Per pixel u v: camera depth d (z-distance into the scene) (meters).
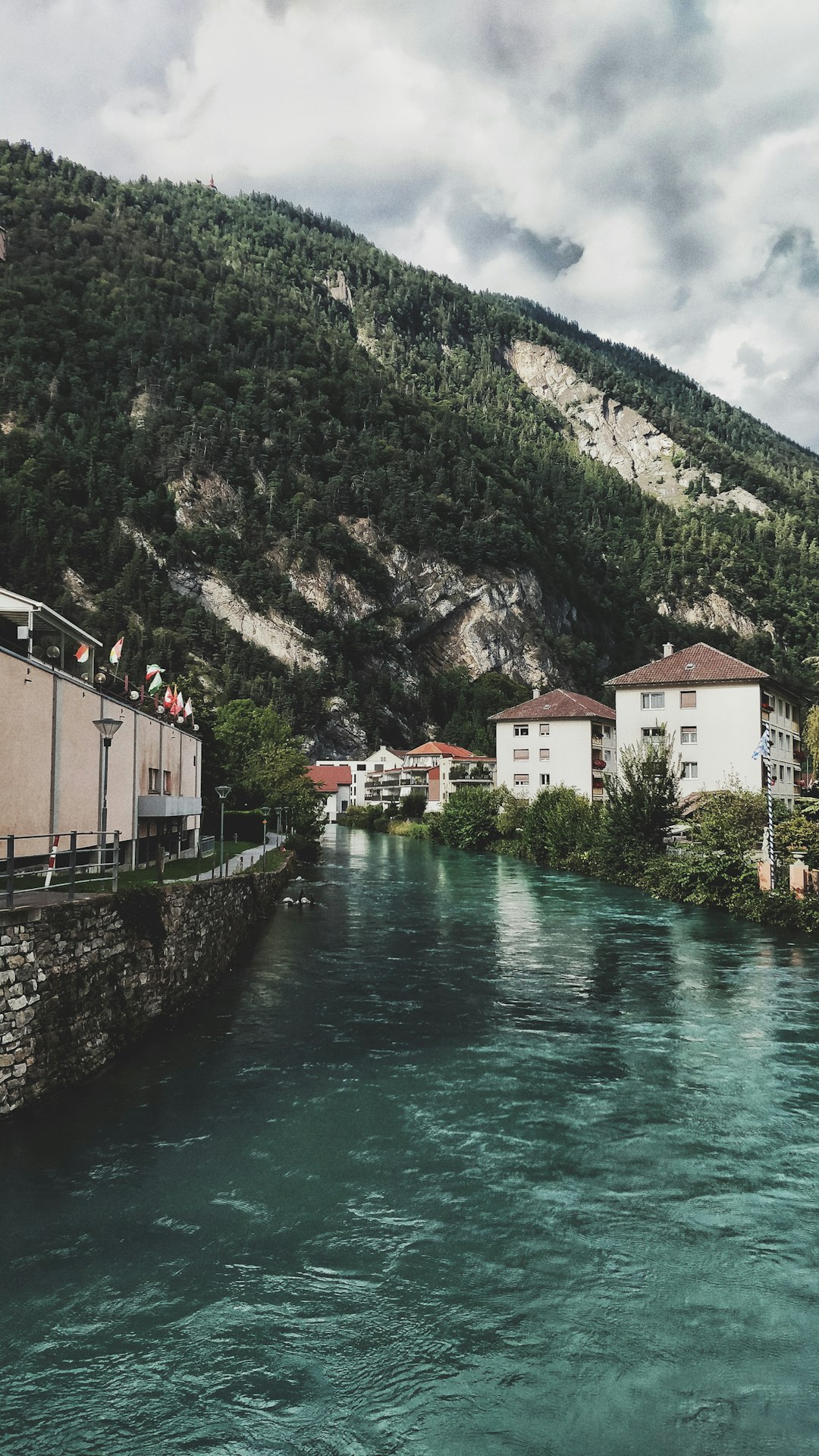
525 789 82.75
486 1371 8.09
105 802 20.91
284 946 30.34
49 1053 14.20
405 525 195.75
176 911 20.91
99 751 25.84
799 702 68.31
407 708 178.38
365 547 189.12
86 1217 10.61
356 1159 12.41
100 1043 15.95
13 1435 7.21
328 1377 7.97
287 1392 7.77
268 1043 18.19
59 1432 7.26
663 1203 11.27
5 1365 8.03
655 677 60.97
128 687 33.81
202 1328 8.60
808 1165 12.44
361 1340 8.48
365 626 179.38
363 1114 14.15
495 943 30.88
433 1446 7.19
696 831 44.97
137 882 24.50
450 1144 12.98
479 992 23.09
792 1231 10.63
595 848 54.16
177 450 182.75
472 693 182.00
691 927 33.88
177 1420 7.41
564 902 41.78
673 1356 8.34
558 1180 11.88
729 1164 12.44
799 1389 7.92
